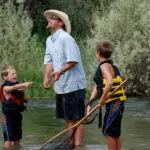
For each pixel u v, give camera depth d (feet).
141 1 127.54
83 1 178.09
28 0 179.22
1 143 59.06
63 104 55.72
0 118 85.05
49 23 56.13
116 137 46.78
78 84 55.42
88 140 59.72
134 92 127.85
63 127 72.18
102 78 46.62
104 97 45.75
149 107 101.50
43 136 63.82
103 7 138.82
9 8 138.72
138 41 124.77
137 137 62.59
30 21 139.13
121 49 124.06
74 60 54.49
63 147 54.39
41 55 140.15
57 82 55.83
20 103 57.11
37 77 130.41
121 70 123.24
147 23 124.88
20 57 135.95
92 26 168.45
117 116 46.50
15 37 136.26
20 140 60.54
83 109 55.72
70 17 177.78
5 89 56.39
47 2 185.37
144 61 125.29
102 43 47.16
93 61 126.11
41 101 115.65
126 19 127.13
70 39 54.95
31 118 83.71
